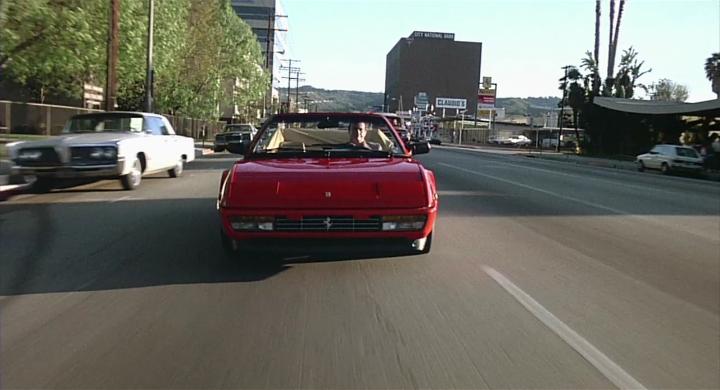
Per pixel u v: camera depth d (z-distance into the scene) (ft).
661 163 114.62
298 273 24.97
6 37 69.41
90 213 40.22
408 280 24.27
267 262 26.61
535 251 30.58
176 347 17.07
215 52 157.89
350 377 15.25
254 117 323.78
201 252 28.60
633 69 195.00
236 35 180.34
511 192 57.41
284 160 27.17
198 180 63.67
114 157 48.37
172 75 140.77
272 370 15.61
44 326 18.65
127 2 87.10
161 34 107.96
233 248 24.61
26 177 48.80
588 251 31.04
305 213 22.94
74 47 78.33
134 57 97.76
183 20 131.03
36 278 24.03
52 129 114.21
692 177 110.42
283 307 20.68
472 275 25.35
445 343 17.60
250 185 23.35
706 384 15.30
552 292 23.21
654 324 19.83
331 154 28.19
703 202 56.39
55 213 40.14
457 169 87.76
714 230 38.78
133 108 142.61
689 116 161.27
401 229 23.36
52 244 30.27
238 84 208.44
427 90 556.10
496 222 39.14
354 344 17.42
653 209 48.70
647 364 16.48
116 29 79.71
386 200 23.32
